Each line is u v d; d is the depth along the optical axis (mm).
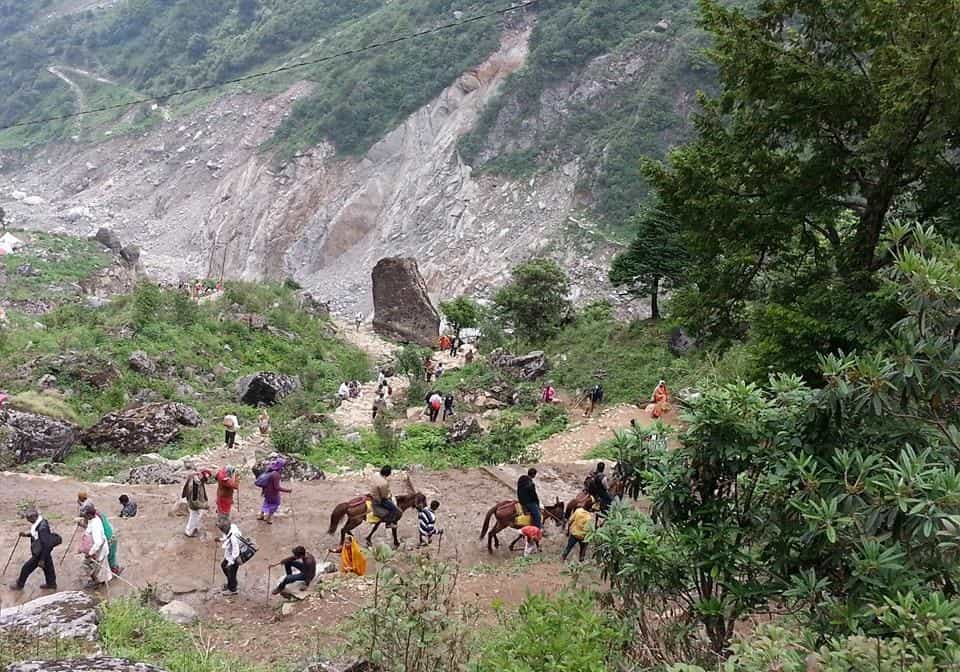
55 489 18094
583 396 31469
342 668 8477
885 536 6016
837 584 6754
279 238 100500
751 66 15469
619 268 38062
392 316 52781
